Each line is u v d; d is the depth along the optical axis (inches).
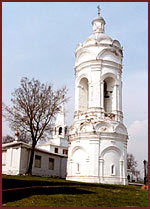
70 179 1621.6
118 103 1754.4
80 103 1793.8
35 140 1780.3
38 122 1803.6
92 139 1590.8
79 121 1710.1
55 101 1889.8
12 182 1149.1
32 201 801.6
